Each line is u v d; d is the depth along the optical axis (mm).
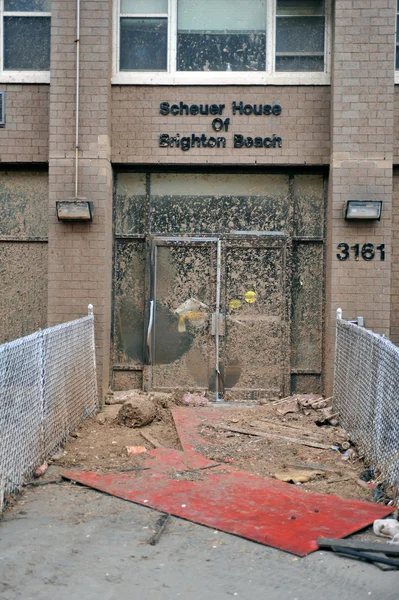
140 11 9680
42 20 9750
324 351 9688
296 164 9523
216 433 7836
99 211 9305
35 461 6324
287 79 9531
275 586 4184
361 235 9227
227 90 9555
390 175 9195
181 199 9836
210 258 9781
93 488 5965
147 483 6066
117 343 9891
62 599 3982
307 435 7816
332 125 9273
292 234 9734
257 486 6020
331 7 9602
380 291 9227
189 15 9703
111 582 4211
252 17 9703
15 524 5125
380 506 5531
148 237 9805
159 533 4941
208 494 5789
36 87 9602
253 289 9773
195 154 9555
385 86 9172
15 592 4051
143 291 9859
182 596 4051
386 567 4402
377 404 6480
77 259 9320
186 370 9828
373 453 6539
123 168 9781
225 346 9789
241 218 9797
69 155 9312
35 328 9844
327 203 9664
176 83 9539
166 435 7836
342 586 4180
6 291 9844
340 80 9180
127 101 9562
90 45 9297
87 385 8555
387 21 9148
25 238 9820
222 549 4719
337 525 5105
